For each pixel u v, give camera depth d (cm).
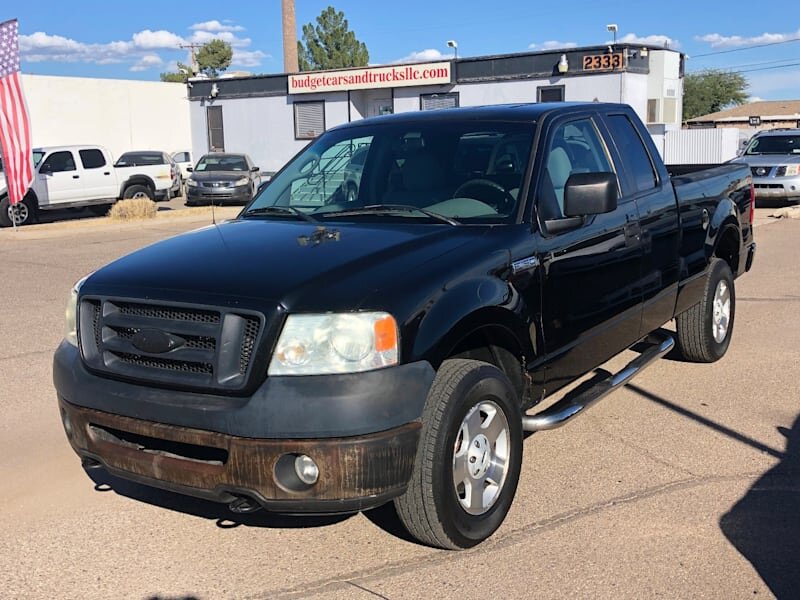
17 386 645
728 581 345
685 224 586
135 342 349
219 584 356
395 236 394
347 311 327
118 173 2228
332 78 2969
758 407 564
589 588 343
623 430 527
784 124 6009
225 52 8512
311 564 370
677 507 415
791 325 794
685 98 8075
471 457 369
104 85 3625
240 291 336
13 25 1720
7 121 1758
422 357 339
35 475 475
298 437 318
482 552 375
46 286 1102
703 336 643
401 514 356
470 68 2720
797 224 1623
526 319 403
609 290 482
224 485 329
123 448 358
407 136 493
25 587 355
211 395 333
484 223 420
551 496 432
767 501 420
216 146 3347
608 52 2448
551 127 470
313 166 512
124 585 356
